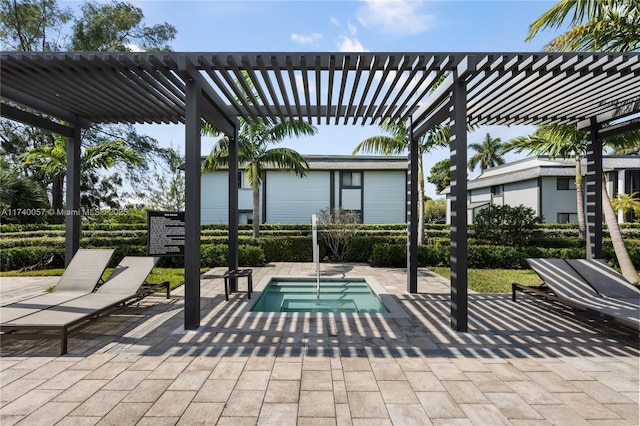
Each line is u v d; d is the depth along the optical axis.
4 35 17.20
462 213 4.24
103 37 18.44
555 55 3.94
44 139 18.64
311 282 8.16
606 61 3.94
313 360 3.38
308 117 5.86
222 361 3.36
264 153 12.09
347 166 17.11
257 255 10.30
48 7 17.52
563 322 4.63
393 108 5.63
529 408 2.56
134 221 16.45
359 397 2.71
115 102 5.49
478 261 9.60
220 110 5.59
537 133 10.02
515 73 4.29
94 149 10.49
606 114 6.10
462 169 4.26
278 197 17.53
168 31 20.23
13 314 3.90
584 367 3.26
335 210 12.03
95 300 4.56
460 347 3.73
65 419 2.41
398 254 10.11
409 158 6.55
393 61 4.01
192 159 4.26
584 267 5.63
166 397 2.70
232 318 4.75
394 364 3.30
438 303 5.64
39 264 9.28
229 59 3.91
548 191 17.73
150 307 5.41
